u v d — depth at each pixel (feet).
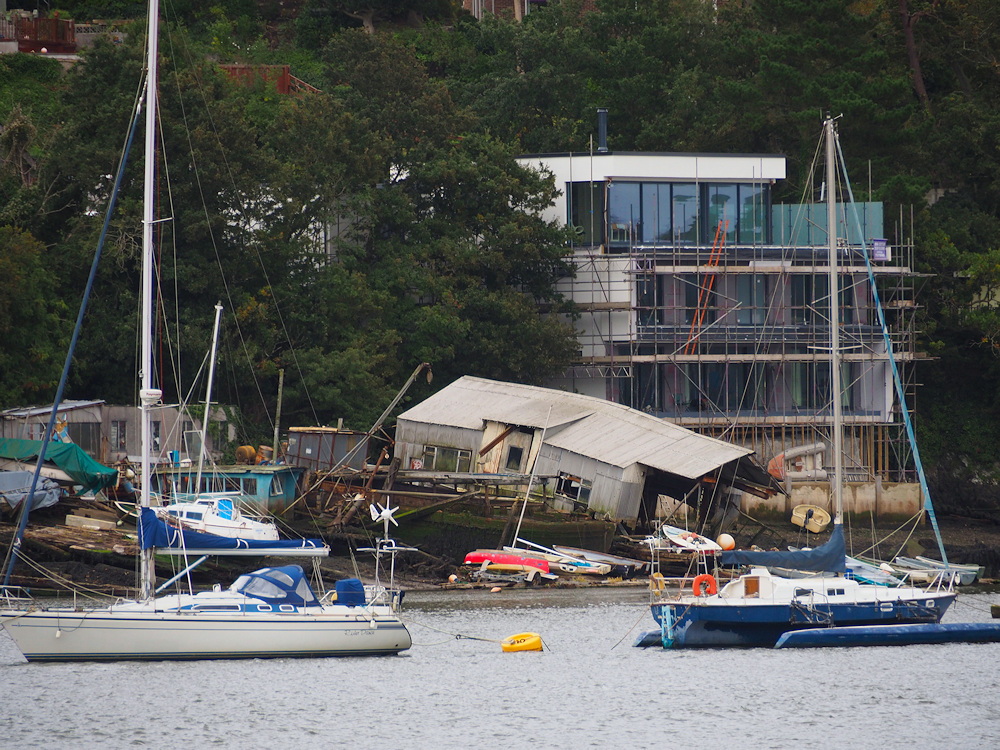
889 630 526.57
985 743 393.91
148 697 434.71
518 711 427.74
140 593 530.68
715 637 522.88
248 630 478.59
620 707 433.07
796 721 416.26
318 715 419.33
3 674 458.09
